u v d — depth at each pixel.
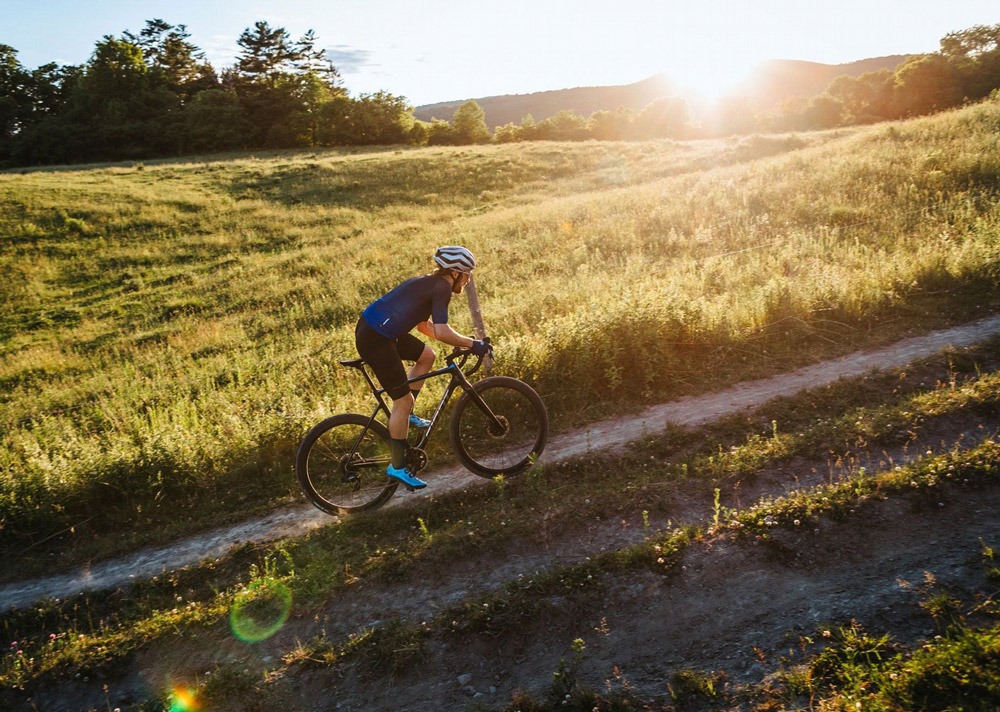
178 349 13.27
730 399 6.19
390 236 22.33
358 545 4.93
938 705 2.59
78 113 71.75
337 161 40.72
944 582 3.36
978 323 6.91
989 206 10.45
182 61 90.19
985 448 4.24
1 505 6.16
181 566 5.22
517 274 13.75
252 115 73.81
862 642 3.05
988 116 17.70
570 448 5.74
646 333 6.92
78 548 5.85
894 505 3.95
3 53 78.25
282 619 4.20
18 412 10.73
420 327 4.98
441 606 4.05
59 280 21.23
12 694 3.95
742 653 3.25
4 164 66.25
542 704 3.16
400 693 3.46
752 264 9.49
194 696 3.60
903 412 5.07
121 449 6.91
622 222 16.09
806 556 3.76
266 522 5.67
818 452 4.86
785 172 17.62
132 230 26.22
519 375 6.79
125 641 4.20
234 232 25.89
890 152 16.25
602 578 3.87
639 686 3.18
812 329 7.25
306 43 89.50
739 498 4.54
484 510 4.99
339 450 5.31
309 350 10.70
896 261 8.44
